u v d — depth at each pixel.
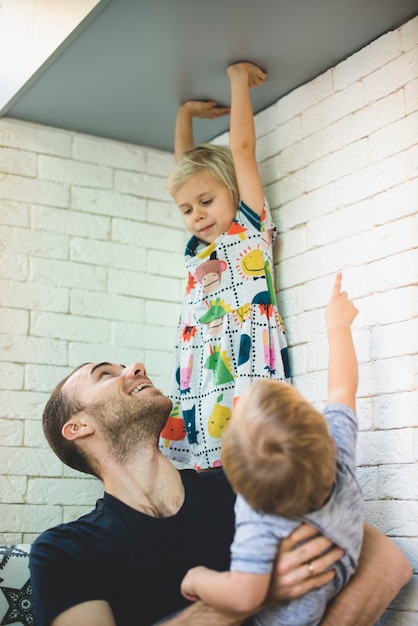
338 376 2.13
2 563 2.40
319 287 2.68
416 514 2.26
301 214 2.79
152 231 3.27
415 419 2.29
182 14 2.43
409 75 2.45
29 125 3.09
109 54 2.64
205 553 2.20
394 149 2.47
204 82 2.83
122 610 2.15
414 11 2.44
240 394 2.58
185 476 2.38
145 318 3.19
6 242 2.99
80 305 3.08
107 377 2.48
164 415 2.41
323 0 2.38
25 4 2.83
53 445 2.50
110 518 2.27
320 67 2.74
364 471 2.44
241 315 2.68
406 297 2.37
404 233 2.40
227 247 2.73
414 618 2.24
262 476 1.75
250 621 2.06
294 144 2.86
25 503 2.86
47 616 2.07
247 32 2.53
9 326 2.95
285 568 1.82
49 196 3.09
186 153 2.81
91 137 3.20
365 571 2.06
